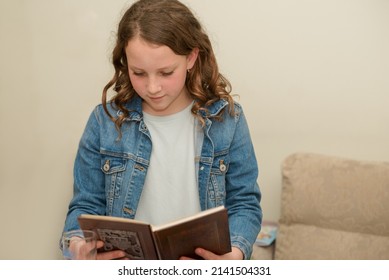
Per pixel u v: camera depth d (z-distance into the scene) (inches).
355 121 79.9
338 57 78.4
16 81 83.1
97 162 57.0
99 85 81.7
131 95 55.6
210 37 79.7
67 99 82.7
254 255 76.7
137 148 55.6
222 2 78.7
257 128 82.0
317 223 75.6
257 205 57.1
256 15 78.6
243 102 81.3
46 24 81.0
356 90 79.0
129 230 45.4
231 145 56.9
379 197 73.3
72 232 52.8
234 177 57.5
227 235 46.1
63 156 84.4
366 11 76.6
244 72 80.4
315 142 81.4
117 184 55.7
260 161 82.9
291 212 76.3
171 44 47.9
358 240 73.7
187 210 55.7
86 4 79.7
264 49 79.4
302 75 79.6
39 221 86.6
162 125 55.6
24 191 86.1
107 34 80.0
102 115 57.1
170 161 55.5
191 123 56.1
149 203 55.8
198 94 54.7
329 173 75.6
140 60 48.1
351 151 80.9
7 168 85.9
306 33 78.3
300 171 76.6
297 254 75.1
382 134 79.7
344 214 74.3
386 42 77.0
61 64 81.8
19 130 84.5
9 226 87.2
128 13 51.0
